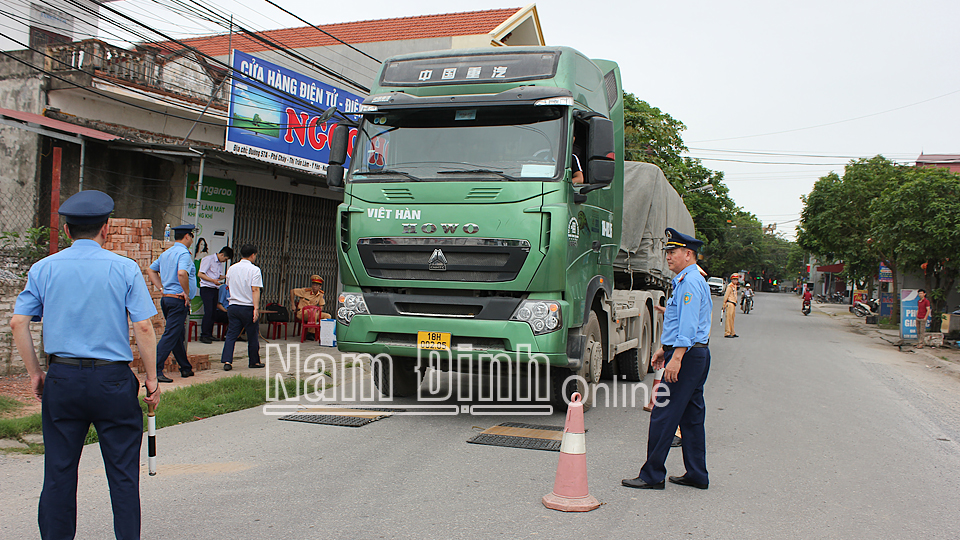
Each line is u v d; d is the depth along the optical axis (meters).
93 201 3.47
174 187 13.16
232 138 12.63
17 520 4.08
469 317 6.68
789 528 4.36
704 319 5.03
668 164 31.80
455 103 6.89
